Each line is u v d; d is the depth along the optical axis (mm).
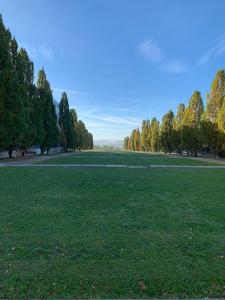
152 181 10867
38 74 38188
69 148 58562
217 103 33031
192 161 26484
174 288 2740
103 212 5797
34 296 2574
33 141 30125
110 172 14320
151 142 69188
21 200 6898
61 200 6969
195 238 4242
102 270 3107
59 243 3943
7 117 22078
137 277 2949
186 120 41219
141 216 5520
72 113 62656
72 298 2553
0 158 27812
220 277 2965
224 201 7098
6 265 3217
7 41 22531
